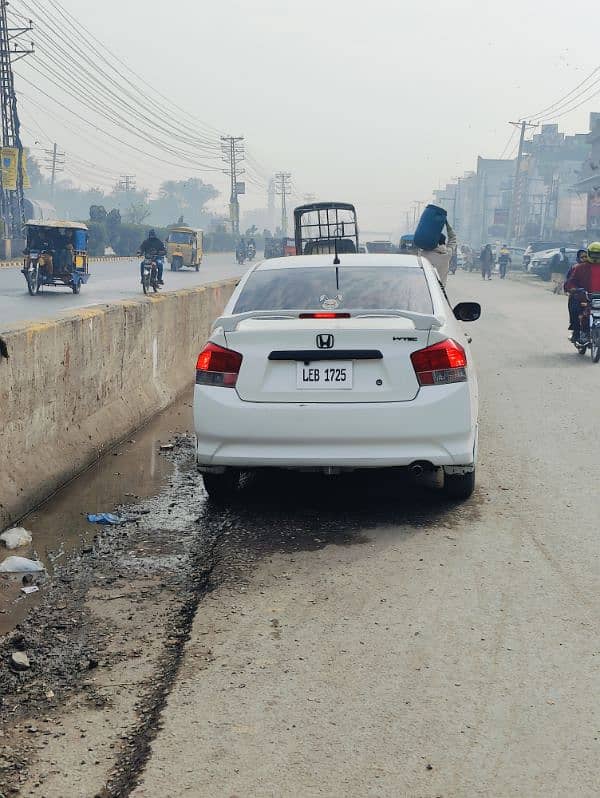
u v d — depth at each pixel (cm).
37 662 372
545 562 482
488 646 382
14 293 2564
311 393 529
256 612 418
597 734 315
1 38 4850
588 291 1347
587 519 556
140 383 880
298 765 298
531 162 10788
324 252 2570
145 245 2642
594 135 7344
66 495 613
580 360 1334
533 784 287
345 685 350
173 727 320
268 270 629
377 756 302
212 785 288
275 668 364
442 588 446
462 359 536
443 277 1359
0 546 511
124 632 400
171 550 504
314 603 429
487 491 617
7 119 4909
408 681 353
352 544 511
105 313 766
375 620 409
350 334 524
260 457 534
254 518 562
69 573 470
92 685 352
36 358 610
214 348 543
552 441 773
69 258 2519
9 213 4950
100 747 310
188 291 1103
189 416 899
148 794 283
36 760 302
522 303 2759
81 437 696
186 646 384
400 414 523
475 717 326
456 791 284
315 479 652
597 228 6481
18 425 583
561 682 352
